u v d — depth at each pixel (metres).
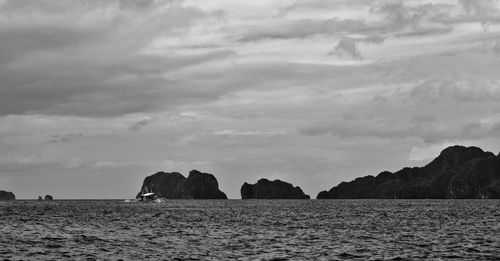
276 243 74.25
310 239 79.62
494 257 60.41
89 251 64.69
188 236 84.12
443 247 69.00
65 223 112.81
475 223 114.06
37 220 122.50
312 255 62.19
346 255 62.22
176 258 59.78
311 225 109.69
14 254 61.12
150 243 73.75
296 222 119.69
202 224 112.25
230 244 73.00
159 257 60.44
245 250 66.56
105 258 59.31
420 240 77.88
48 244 70.75
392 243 74.19
